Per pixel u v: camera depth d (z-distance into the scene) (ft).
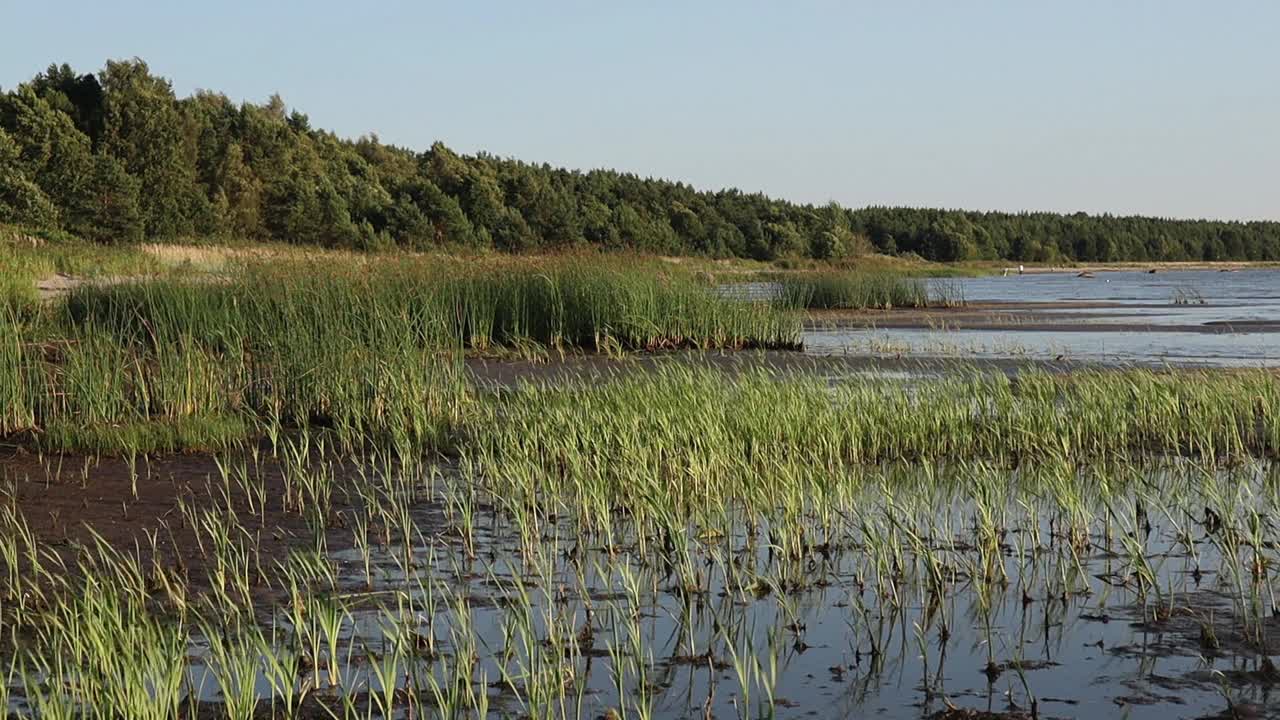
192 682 17.31
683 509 28.19
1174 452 37.55
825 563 24.54
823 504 26.76
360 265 67.21
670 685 17.81
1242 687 17.52
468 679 16.55
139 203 234.58
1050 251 479.82
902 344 75.00
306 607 21.07
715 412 36.76
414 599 21.85
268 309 51.42
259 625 20.17
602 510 26.73
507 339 68.69
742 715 16.67
